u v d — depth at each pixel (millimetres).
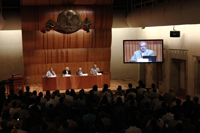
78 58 16375
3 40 16328
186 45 13250
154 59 14562
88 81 14344
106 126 6508
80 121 5730
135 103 8406
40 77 16125
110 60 17672
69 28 15195
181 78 14742
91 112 6859
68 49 16156
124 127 6336
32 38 15328
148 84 17406
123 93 9914
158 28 15844
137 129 5777
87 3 14680
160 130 6188
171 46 14570
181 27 13594
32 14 14727
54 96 9109
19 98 9117
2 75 16500
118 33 17812
